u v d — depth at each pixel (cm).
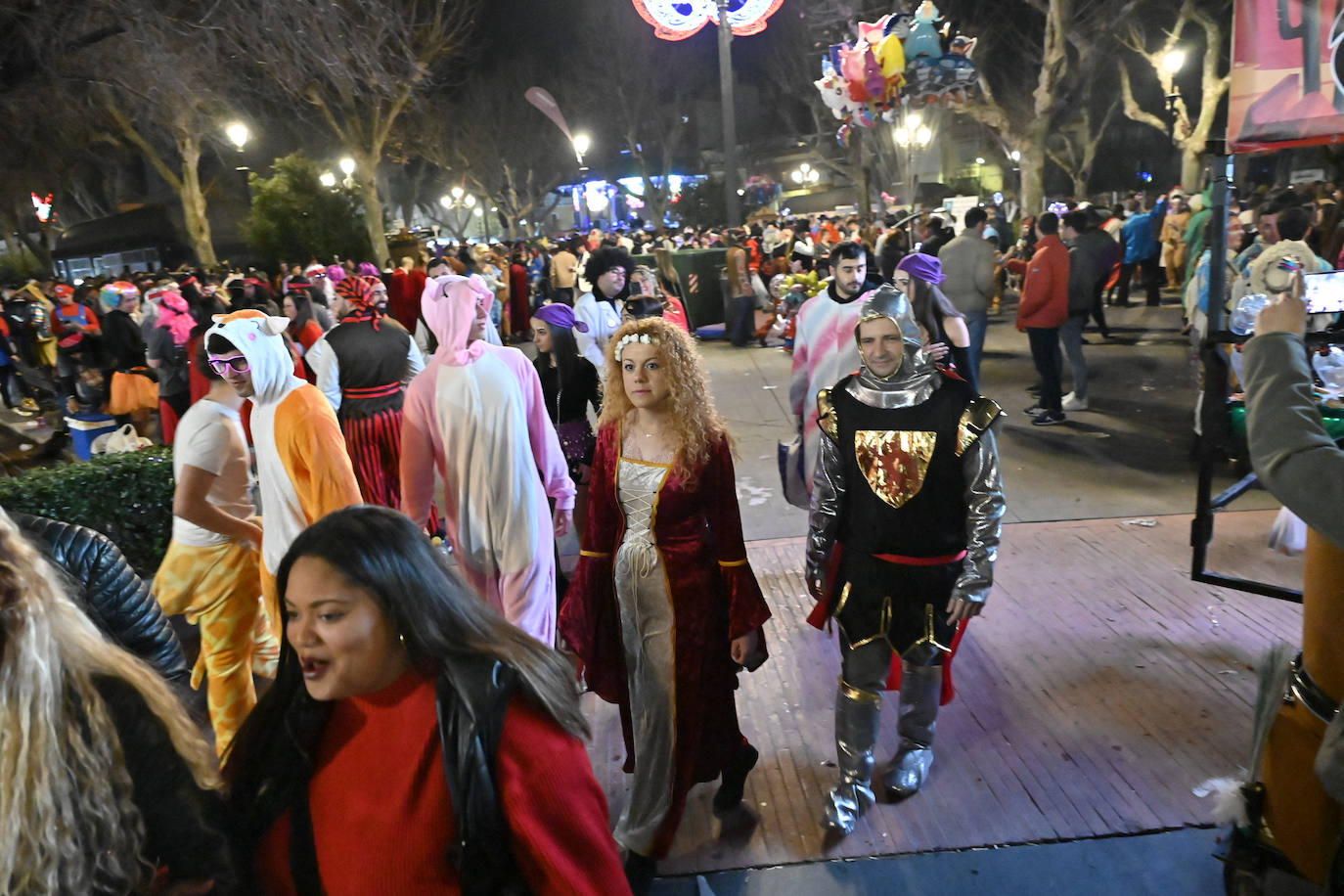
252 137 2284
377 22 1030
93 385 854
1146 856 286
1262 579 463
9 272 3356
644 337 281
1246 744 335
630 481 289
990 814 310
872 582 298
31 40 716
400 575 139
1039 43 3175
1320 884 186
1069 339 816
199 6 866
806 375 456
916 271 507
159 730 134
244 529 343
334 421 325
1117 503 591
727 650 299
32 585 126
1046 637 423
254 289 1070
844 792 312
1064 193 4397
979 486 286
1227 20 2395
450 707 136
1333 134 297
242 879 143
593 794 144
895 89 805
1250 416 173
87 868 121
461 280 344
